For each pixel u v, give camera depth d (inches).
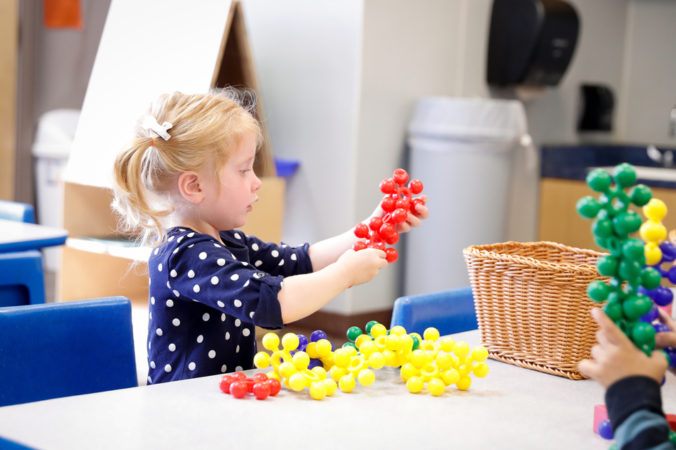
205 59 116.3
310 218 156.9
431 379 46.8
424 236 157.0
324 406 43.3
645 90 208.7
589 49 198.4
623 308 36.2
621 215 36.3
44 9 196.4
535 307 51.9
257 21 162.7
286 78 159.5
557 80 175.8
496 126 153.6
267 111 162.1
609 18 203.3
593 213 36.6
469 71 170.2
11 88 186.7
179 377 54.6
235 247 60.7
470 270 55.3
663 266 42.6
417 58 159.3
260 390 43.7
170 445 37.0
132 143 55.2
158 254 54.1
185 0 122.9
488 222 156.0
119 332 55.7
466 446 38.3
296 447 37.2
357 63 149.8
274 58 160.9
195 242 52.6
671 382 51.0
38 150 191.2
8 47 185.3
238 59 129.2
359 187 152.2
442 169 154.1
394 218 53.8
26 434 37.8
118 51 125.6
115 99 121.7
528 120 183.2
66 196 120.1
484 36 172.4
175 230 54.5
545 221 185.2
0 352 51.2
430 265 156.6
